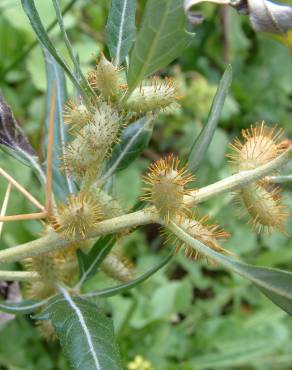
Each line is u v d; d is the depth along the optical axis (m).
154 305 0.26
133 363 0.24
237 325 0.28
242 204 0.12
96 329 0.11
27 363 0.24
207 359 0.27
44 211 0.12
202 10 0.37
